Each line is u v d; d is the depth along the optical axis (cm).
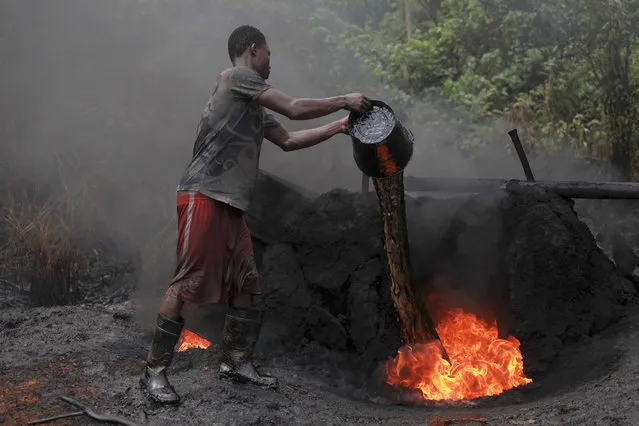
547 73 1029
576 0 949
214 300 332
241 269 344
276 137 370
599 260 466
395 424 333
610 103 853
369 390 407
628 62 877
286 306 460
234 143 332
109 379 358
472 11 1149
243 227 346
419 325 409
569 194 471
